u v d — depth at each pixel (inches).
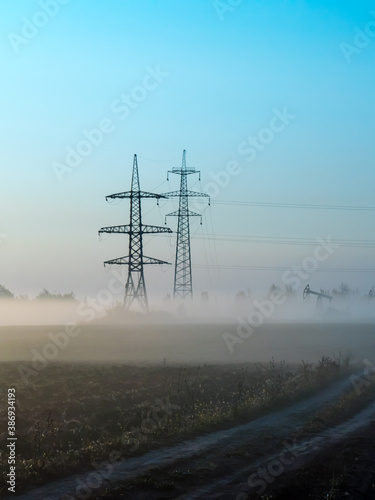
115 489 641.0
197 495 639.1
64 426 970.1
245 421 1091.3
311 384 1544.0
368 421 1124.5
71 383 1608.0
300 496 653.3
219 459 798.5
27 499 612.4
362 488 686.5
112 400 1290.6
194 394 1333.7
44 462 727.7
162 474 717.3
